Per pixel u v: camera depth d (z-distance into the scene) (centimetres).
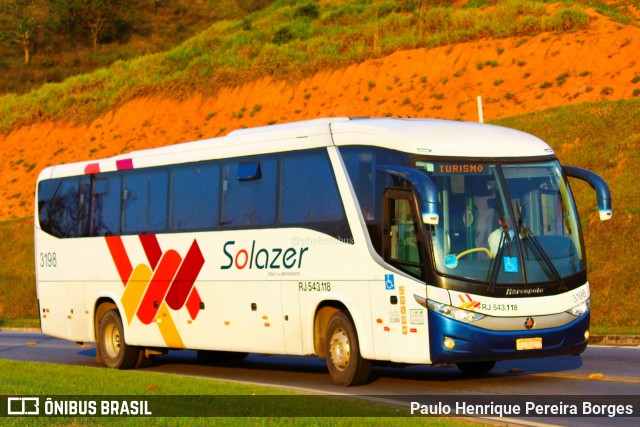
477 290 1279
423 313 1292
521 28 4228
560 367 1582
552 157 1396
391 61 4491
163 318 1791
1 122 5888
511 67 4072
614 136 3061
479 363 1545
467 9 4819
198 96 5159
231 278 1636
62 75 7762
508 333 1288
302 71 4794
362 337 1384
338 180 1434
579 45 3972
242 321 1614
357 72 4559
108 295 1928
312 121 1533
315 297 1466
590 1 4581
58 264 2080
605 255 2581
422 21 4784
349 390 1378
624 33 3928
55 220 2095
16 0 9112
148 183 1844
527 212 1338
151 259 1819
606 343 2006
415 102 4200
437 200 1241
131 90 5481
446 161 1322
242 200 1625
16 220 4625
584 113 3241
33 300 4016
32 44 8431
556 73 3909
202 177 1716
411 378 1514
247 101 4922
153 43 8562
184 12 9262
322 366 1811
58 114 5684
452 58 4288
